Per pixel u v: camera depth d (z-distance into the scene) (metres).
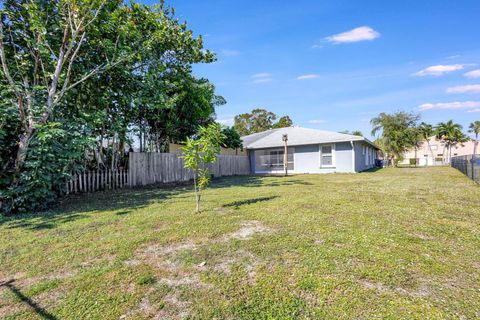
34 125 6.02
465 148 47.25
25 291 2.45
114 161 10.52
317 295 2.30
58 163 6.31
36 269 2.90
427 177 12.59
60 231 4.27
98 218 5.08
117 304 2.23
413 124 32.47
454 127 42.59
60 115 8.33
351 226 4.20
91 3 7.36
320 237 3.69
